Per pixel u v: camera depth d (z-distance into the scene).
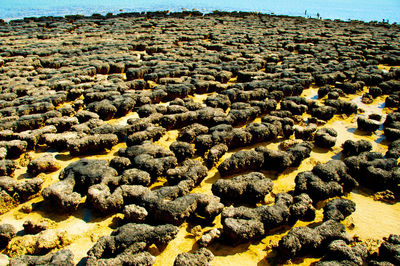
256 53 36.00
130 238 10.54
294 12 110.38
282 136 19.38
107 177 13.78
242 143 17.75
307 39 45.97
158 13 74.19
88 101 22.59
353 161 15.28
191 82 25.84
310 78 27.45
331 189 13.47
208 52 36.12
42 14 83.56
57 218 12.62
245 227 10.97
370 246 11.38
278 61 35.25
